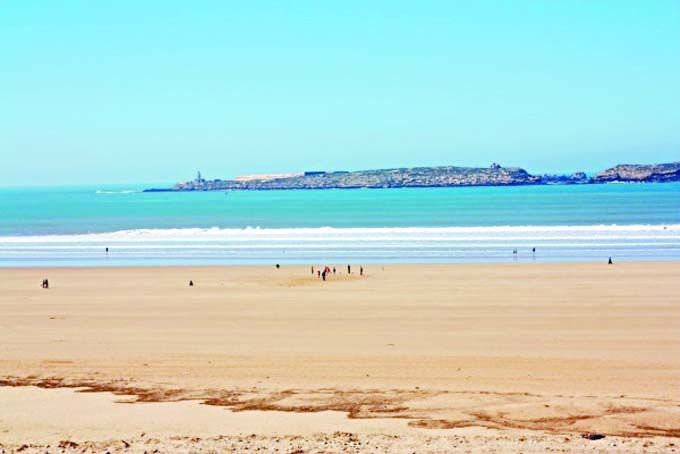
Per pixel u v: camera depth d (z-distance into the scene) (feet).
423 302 131.95
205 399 64.49
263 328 108.78
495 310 121.70
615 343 93.50
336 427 52.75
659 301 128.26
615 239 254.06
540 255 213.46
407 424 53.98
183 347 93.50
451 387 69.15
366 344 94.79
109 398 64.90
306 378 73.87
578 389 68.03
